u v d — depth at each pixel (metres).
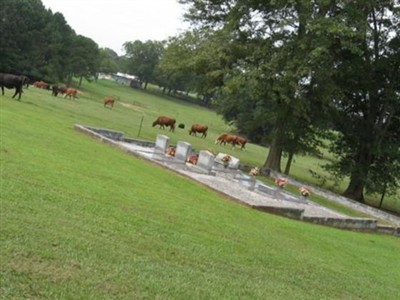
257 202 20.67
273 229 16.03
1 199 9.75
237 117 85.31
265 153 63.16
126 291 6.96
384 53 37.28
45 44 110.44
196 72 38.03
